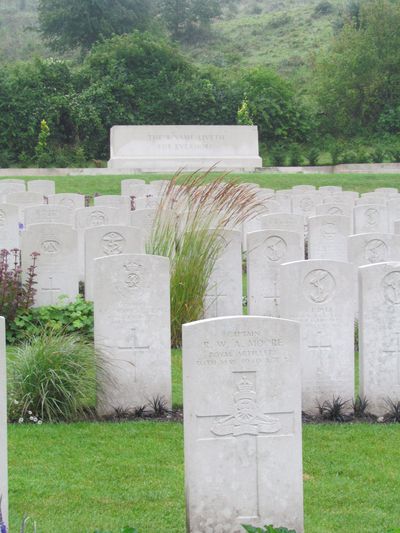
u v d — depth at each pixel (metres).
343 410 10.00
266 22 78.69
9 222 17.03
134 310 9.80
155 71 48.97
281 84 50.00
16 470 7.97
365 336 9.88
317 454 8.56
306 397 10.01
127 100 47.66
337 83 51.44
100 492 7.51
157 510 7.16
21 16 85.12
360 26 55.66
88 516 6.99
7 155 45.00
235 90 48.84
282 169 39.03
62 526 6.77
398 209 22.66
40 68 47.25
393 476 8.01
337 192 25.77
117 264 9.73
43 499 7.33
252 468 6.75
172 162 36.97
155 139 37.22
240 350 6.70
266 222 17.69
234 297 13.82
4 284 13.30
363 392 9.97
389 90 51.97
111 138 37.56
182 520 6.99
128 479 7.82
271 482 6.77
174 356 12.27
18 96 45.62
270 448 6.76
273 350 6.74
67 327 12.91
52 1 61.22
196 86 48.62
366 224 20.81
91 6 60.50
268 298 14.31
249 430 6.72
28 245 14.02
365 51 51.41
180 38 77.00
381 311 9.86
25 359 9.70
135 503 7.29
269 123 48.59
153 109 47.75
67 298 14.01
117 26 61.31
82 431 9.12
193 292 12.64
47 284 14.10
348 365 10.02
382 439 9.05
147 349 9.84
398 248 14.44
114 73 47.81
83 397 9.60
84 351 9.78
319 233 17.09
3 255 14.33
